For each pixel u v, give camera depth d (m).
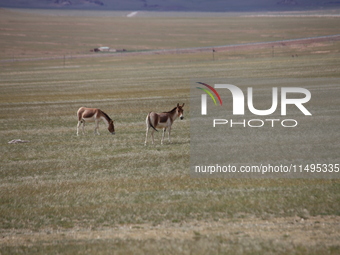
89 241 12.23
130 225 13.53
